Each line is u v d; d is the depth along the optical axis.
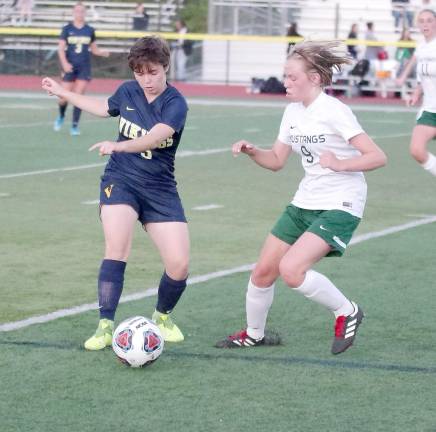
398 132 68.56
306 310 23.55
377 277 27.08
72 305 23.58
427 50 38.56
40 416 16.27
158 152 20.06
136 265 28.08
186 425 15.95
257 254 29.89
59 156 51.75
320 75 19.06
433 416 16.52
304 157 19.66
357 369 19.00
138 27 110.56
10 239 31.28
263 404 16.97
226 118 76.06
